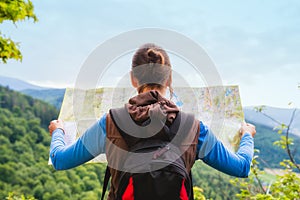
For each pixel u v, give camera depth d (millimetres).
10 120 43250
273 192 4043
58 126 1552
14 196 4684
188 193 1338
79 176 25344
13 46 4461
